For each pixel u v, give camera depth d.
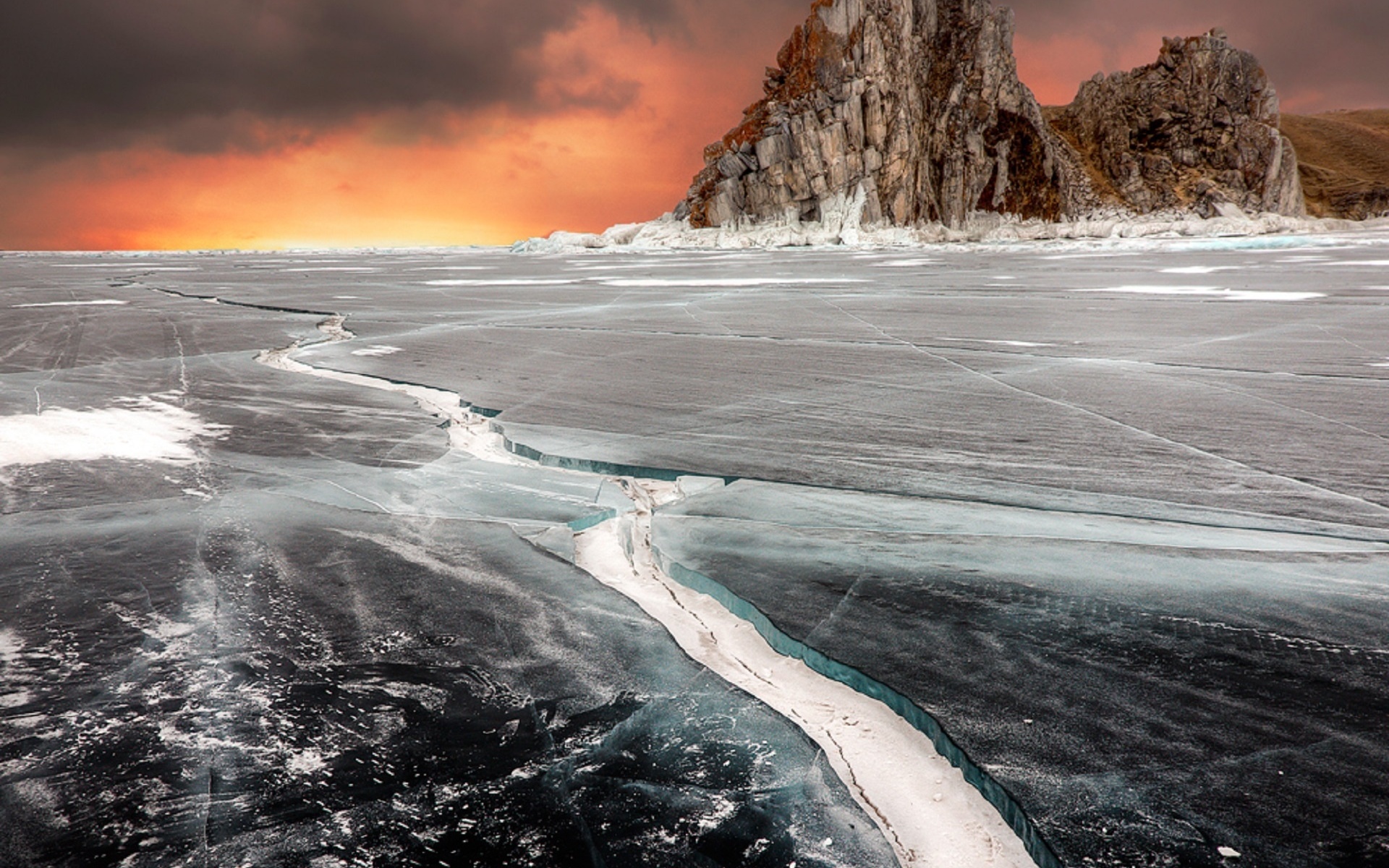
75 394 6.21
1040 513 3.44
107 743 1.79
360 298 15.99
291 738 1.80
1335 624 2.30
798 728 1.86
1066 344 8.48
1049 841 1.43
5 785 1.64
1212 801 1.53
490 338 9.57
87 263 45.00
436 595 2.60
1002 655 2.14
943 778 1.72
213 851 1.45
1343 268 19.75
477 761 1.72
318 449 4.61
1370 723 1.79
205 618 2.43
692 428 5.07
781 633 2.30
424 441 4.83
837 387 6.41
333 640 2.29
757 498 3.67
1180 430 4.92
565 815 1.54
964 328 9.99
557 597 2.59
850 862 1.42
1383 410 5.35
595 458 4.38
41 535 3.17
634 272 25.86
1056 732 1.77
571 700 1.97
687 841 1.47
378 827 1.51
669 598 2.73
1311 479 3.92
